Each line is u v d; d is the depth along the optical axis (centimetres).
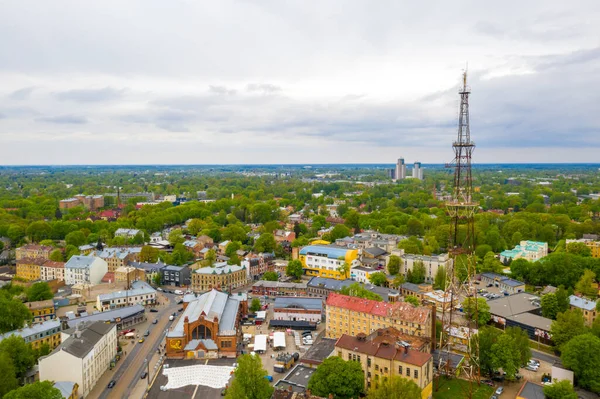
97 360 18425
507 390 17825
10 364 16300
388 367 16525
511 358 18000
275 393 15638
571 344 18225
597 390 17038
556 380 16762
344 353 17525
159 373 18788
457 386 17962
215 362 19812
